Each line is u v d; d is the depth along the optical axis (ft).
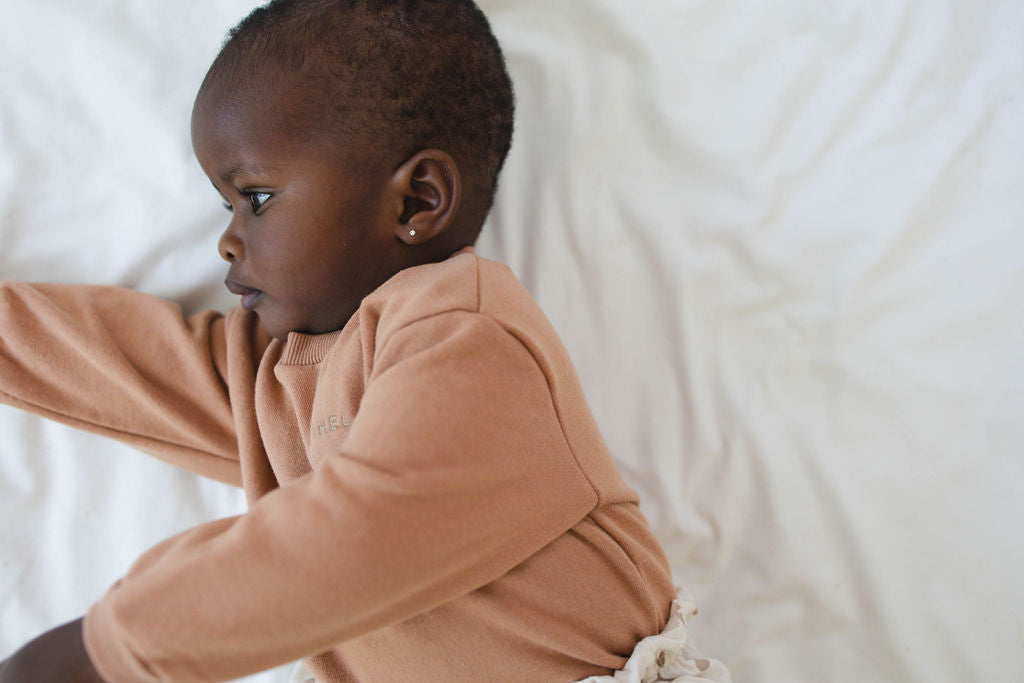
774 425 3.12
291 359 2.44
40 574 3.03
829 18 2.99
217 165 2.26
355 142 2.22
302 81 2.19
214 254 2.97
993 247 3.05
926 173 3.03
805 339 3.11
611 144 3.02
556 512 2.08
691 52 2.99
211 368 2.76
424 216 2.30
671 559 3.18
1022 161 3.03
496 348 1.93
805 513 3.11
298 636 1.68
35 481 3.00
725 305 3.09
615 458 3.15
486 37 2.47
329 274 2.32
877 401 3.09
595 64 3.00
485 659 2.20
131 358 2.76
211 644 1.64
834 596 3.08
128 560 3.07
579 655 2.21
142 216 2.86
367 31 2.23
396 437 1.76
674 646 2.36
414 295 2.06
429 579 1.80
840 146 3.05
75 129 2.75
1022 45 2.99
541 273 3.06
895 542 3.06
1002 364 3.05
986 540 3.02
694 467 3.13
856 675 3.06
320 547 1.66
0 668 1.82
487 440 1.86
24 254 2.82
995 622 2.98
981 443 3.05
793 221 3.06
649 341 3.12
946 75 3.01
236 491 3.14
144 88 2.75
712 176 3.04
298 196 2.22
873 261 3.05
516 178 3.05
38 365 2.68
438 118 2.30
